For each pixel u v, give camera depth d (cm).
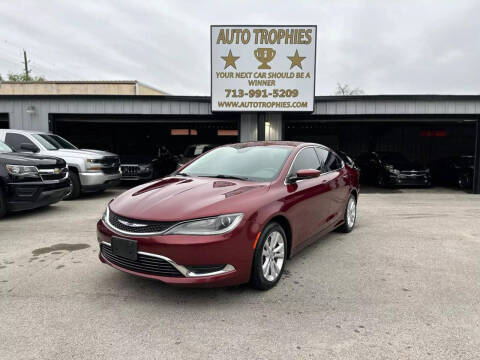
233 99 1076
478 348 241
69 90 2364
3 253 436
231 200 309
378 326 269
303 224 391
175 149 1895
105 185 904
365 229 588
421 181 1226
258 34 1055
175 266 280
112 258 318
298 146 442
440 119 1176
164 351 235
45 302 304
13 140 852
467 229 593
